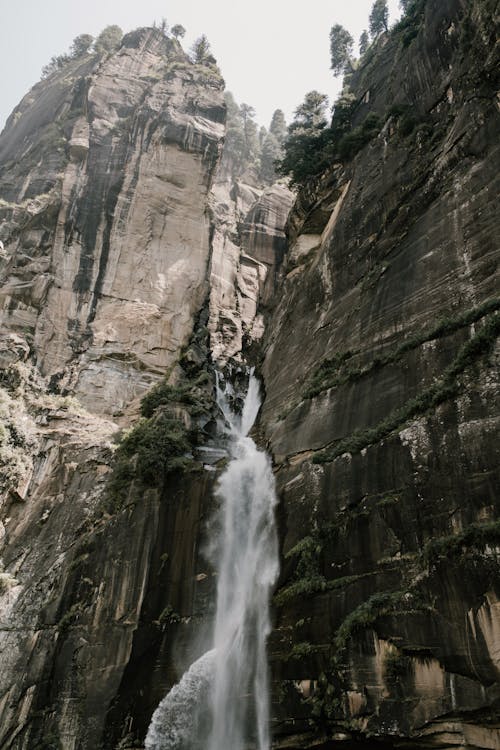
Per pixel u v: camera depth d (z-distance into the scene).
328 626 15.38
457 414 15.43
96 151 42.78
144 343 36.97
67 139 53.59
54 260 38.12
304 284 31.98
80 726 19.20
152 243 40.50
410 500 15.31
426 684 12.84
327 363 23.73
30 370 34.16
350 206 29.05
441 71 27.06
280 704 15.50
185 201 42.91
